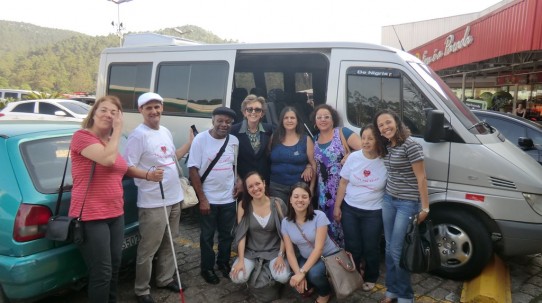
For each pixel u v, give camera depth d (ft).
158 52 18.74
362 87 14.21
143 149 10.96
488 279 12.34
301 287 11.14
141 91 19.16
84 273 10.34
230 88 16.80
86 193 9.20
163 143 11.33
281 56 18.15
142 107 11.09
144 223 11.13
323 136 13.08
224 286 12.73
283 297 12.12
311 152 13.33
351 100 14.37
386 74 13.83
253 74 20.10
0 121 12.33
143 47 19.20
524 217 12.02
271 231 12.12
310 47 15.08
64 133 11.62
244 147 13.19
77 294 11.85
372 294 12.35
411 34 108.47
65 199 10.06
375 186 11.77
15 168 9.80
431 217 13.15
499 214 12.21
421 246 10.28
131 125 19.29
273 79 20.71
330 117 12.78
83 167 9.23
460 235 12.76
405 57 14.03
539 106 43.73
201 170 12.53
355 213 12.12
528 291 12.69
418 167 10.47
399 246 10.93
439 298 12.12
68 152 10.85
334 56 14.64
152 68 18.81
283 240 11.88
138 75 19.31
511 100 48.67
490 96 53.11
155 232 11.17
